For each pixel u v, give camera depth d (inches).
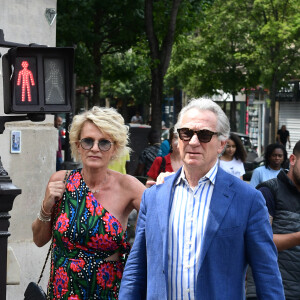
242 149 332.8
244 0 1067.9
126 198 163.0
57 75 172.6
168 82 1528.1
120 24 873.5
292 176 192.9
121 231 157.3
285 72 1069.1
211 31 1162.6
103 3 819.4
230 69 1250.0
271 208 192.9
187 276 128.4
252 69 1115.3
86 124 161.8
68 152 619.5
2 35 171.8
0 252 173.0
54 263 158.6
